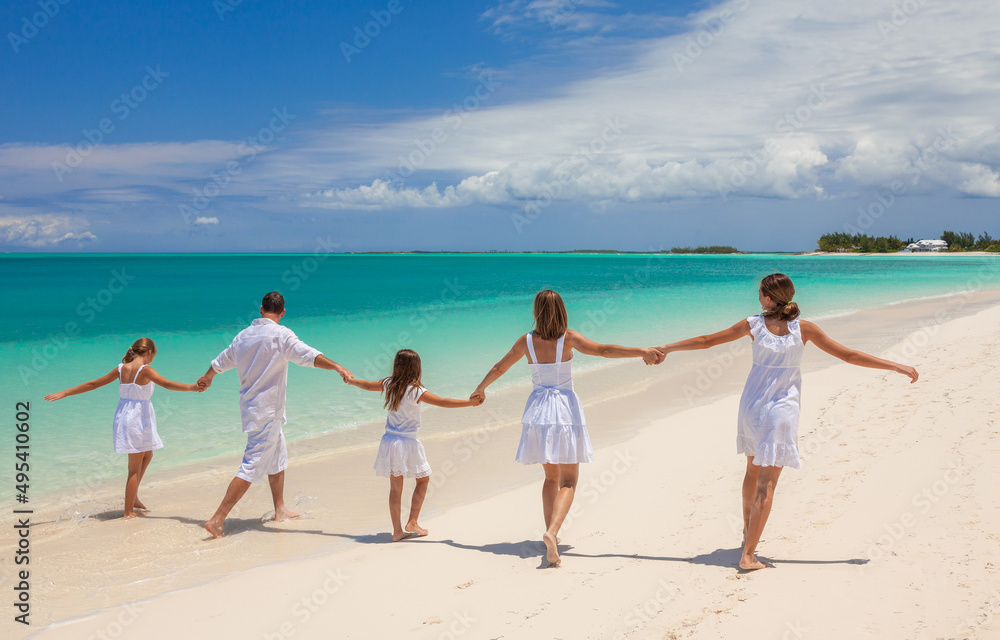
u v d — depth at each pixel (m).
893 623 2.97
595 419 8.62
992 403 6.91
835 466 5.41
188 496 6.11
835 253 174.75
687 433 7.45
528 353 4.40
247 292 34.34
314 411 9.35
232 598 3.84
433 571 4.12
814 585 3.44
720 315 20.48
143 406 5.58
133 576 4.29
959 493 4.50
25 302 27.08
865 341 14.15
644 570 3.88
